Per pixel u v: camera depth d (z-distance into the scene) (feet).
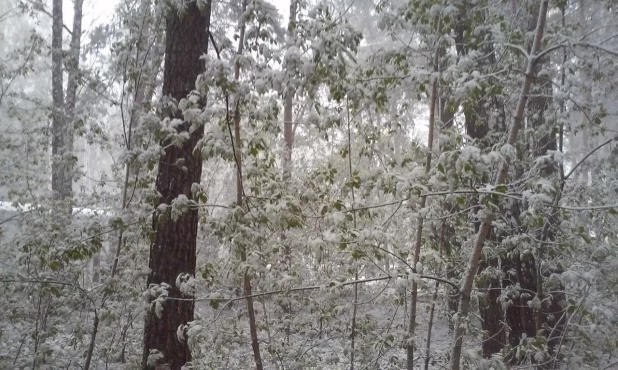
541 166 11.07
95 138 20.20
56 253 16.06
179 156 16.89
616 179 15.83
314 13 12.06
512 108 17.25
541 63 17.22
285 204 13.28
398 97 21.74
